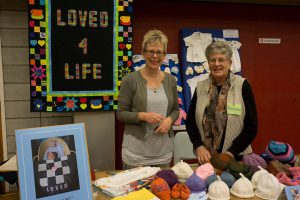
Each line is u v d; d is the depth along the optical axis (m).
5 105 2.67
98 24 2.50
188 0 3.05
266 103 3.40
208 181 1.50
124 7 2.54
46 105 2.48
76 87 2.53
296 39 3.40
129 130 2.04
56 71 2.47
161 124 1.96
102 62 2.55
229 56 1.77
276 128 3.46
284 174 1.55
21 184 1.16
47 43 2.42
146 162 2.02
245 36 3.26
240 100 1.83
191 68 2.98
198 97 1.97
